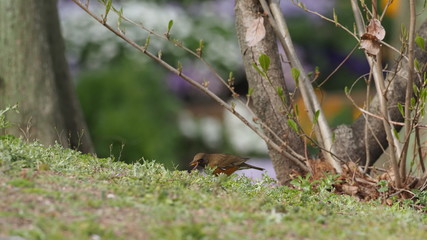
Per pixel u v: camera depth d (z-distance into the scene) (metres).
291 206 8.80
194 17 24.70
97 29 23.05
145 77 21.36
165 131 20.86
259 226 7.24
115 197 7.84
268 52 12.29
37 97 15.24
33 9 15.47
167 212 7.34
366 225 8.01
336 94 26.72
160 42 23.47
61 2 23.33
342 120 25.16
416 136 10.62
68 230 6.41
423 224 8.62
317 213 8.39
